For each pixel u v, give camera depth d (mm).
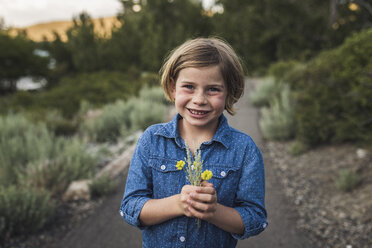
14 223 2957
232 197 1064
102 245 2846
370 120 4793
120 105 9773
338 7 30047
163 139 1106
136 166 1095
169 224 1041
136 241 2910
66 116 10547
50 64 35156
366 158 4461
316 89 5566
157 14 37156
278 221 3172
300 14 29188
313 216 3238
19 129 7207
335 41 28016
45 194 3414
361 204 3299
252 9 30312
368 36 4270
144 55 31453
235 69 1010
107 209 3553
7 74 31094
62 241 2916
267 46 30969
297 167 4770
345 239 2770
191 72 963
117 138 7539
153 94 12664
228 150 1071
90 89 14633
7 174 4184
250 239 2863
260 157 1096
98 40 33156
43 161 4359
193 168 898
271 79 11414
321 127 5344
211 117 1000
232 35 31375
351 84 4832
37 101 13055
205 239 1033
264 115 7395
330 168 4469
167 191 1059
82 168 4441
